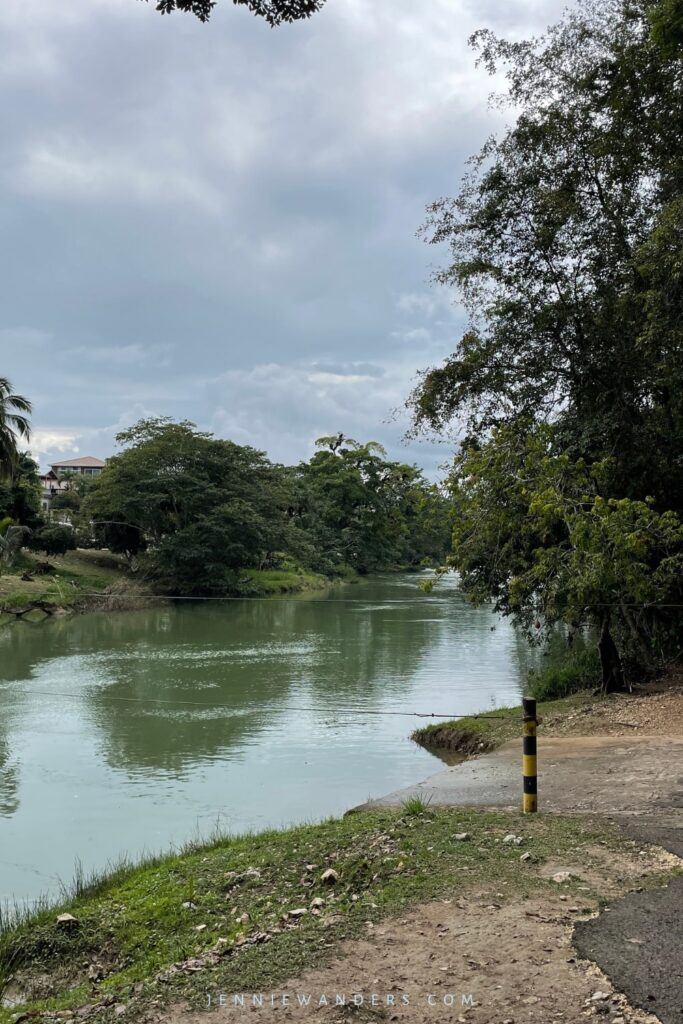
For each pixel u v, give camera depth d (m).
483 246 19.06
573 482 15.89
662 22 10.53
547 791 9.48
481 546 16.81
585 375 18.00
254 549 57.56
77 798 12.48
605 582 14.16
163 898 7.36
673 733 12.23
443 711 18.47
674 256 13.50
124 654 27.92
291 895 6.91
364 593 60.31
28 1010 5.18
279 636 33.09
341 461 88.00
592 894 5.68
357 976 4.61
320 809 11.66
